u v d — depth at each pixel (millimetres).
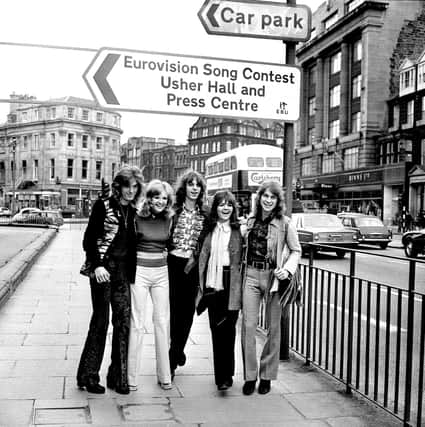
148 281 4559
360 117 47562
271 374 4516
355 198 46344
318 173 54844
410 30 46625
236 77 5254
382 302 9180
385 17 46312
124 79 4969
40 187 81125
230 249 4676
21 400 4152
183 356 5148
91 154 82125
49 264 14562
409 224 35375
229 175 31594
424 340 3664
